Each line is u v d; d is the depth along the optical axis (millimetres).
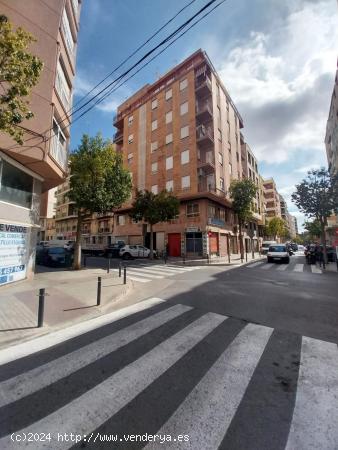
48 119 8805
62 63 10594
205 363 3352
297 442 2010
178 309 6027
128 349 3812
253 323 4992
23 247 9320
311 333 4453
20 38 4496
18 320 5020
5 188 8281
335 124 30672
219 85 28641
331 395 2631
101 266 15992
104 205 13375
